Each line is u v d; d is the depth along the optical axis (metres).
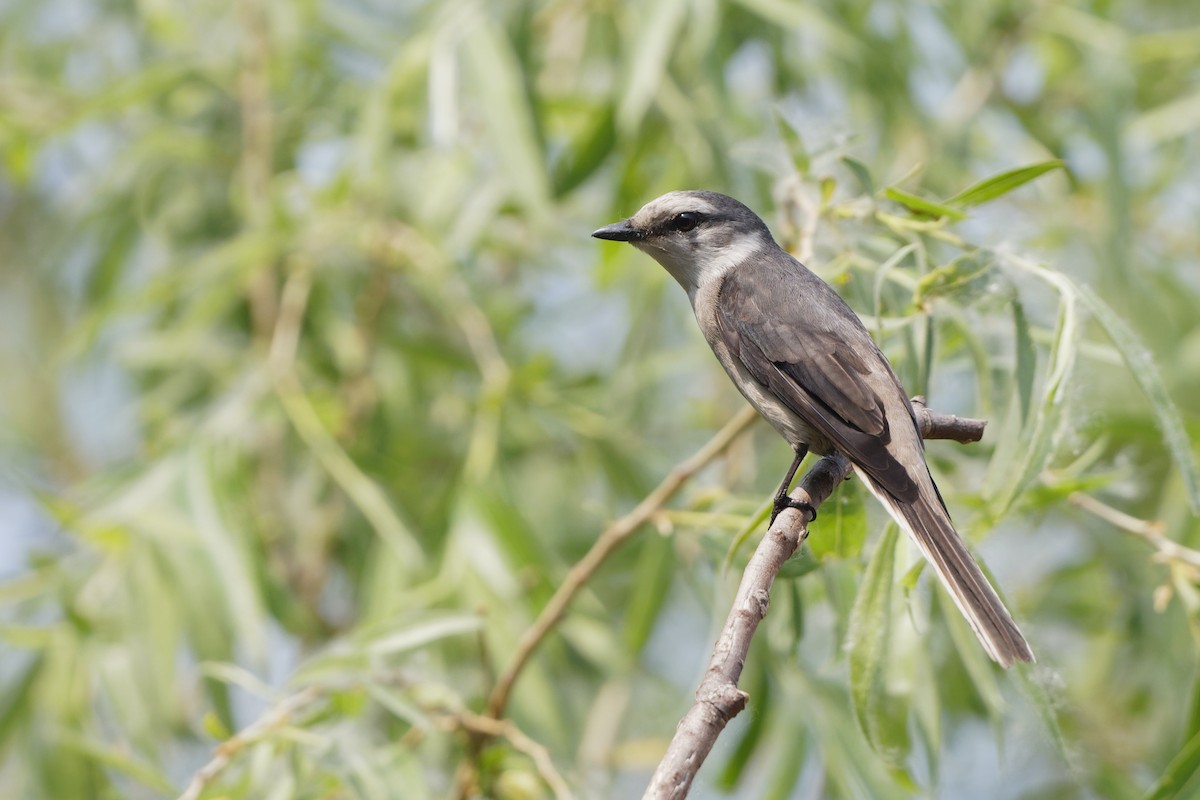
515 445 13.52
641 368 13.84
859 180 8.57
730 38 12.66
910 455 8.00
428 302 13.78
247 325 14.64
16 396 16.88
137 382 14.88
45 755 10.62
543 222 11.35
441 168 12.68
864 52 12.63
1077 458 9.91
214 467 11.35
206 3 14.48
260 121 13.30
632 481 13.34
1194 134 14.56
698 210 9.73
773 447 12.48
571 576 9.50
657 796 5.71
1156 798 7.92
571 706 13.09
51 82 14.72
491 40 11.77
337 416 12.73
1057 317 7.55
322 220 12.96
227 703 10.74
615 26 13.36
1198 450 10.55
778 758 10.54
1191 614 8.60
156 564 10.79
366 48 13.78
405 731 10.91
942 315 8.52
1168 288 14.03
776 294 9.09
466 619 9.52
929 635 8.66
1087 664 13.30
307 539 13.75
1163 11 15.50
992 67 14.12
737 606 6.58
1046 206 13.64
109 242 14.44
